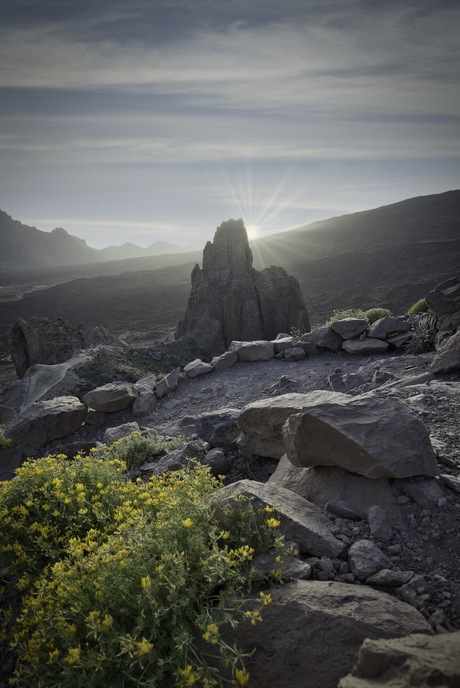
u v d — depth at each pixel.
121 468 6.97
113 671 3.52
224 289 58.09
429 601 3.94
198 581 3.98
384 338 15.16
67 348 54.09
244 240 60.59
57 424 13.84
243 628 3.70
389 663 2.90
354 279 160.88
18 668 4.64
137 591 3.90
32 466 6.66
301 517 4.89
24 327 55.22
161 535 4.37
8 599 5.94
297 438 5.86
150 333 122.25
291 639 3.55
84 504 5.96
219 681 3.42
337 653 3.41
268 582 4.14
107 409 14.70
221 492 5.14
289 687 3.35
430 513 5.05
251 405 8.17
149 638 3.59
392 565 4.43
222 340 55.25
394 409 5.86
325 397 7.54
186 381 16.95
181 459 8.52
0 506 6.11
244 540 4.42
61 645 3.90
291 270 182.00
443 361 10.48
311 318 118.50
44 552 5.48
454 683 2.60
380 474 5.32
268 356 17.33
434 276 144.25
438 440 6.82
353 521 5.10
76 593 3.99
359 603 3.77
